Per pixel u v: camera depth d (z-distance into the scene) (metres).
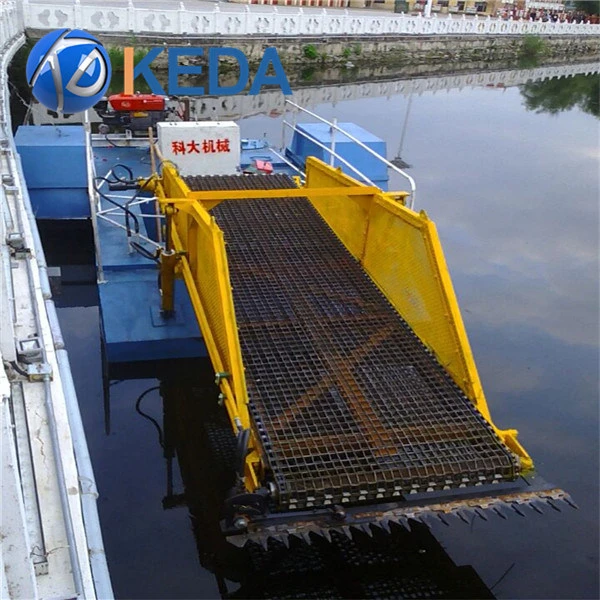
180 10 19.06
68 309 6.50
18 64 14.66
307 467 3.15
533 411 5.39
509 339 6.53
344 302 4.54
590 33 41.72
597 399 5.61
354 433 3.43
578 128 18.09
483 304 7.24
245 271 4.79
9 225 3.84
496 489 3.31
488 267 8.24
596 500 4.39
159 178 6.24
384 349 4.11
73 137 7.50
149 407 5.08
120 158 8.87
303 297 4.55
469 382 3.73
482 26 33.22
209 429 4.86
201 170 7.66
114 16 17.91
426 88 25.20
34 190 7.09
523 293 7.58
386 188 8.66
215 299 3.89
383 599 3.59
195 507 4.13
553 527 4.15
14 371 2.57
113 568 3.66
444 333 3.92
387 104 20.28
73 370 5.47
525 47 36.44
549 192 11.66
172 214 4.82
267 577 3.67
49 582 1.83
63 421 2.38
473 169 12.93
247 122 15.62
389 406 3.65
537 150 15.05
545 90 27.02
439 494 3.26
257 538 2.91
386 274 4.62
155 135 9.54
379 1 40.06
